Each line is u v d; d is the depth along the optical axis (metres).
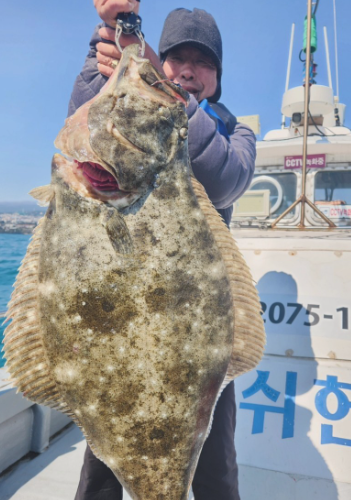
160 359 1.25
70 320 1.24
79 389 1.27
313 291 2.71
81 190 1.28
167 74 1.81
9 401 2.31
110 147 1.23
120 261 1.24
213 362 1.30
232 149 1.56
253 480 2.16
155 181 1.28
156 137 1.28
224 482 1.66
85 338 1.24
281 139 5.01
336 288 2.69
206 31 1.74
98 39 1.65
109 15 1.38
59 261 1.26
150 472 1.28
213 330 1.29
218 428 1.66
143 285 1.24
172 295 1.25
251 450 2.30
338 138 4.74
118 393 1.25
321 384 2.46
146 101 1.28
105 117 1.25
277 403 2.45
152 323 1.24
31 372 1.29
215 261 1.32
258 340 1.38
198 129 1.44
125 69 1.29
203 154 1.45
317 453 2.24
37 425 2.57
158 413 1.26
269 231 4.14
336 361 2.53
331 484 2.12
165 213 1.28
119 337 1.24
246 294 1.37
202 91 1.82
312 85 4.94
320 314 2.64
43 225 1.30
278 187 4.99
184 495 1.31
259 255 2.89
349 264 2.73
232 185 1.56
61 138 1.29
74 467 2.42
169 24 1.79
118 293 1.23
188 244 1.29
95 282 1.23
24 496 2.15
